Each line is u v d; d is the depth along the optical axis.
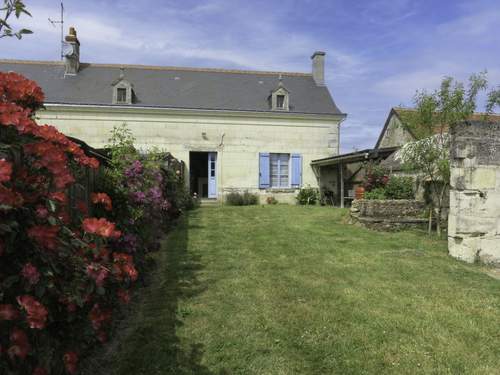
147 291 4.07
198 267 4.95
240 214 10.85
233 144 15.55
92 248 2.12
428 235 7.39
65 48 16.00
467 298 3.90
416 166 7.61
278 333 3.08
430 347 2.89
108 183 4.09
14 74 1.98
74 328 2.16
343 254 5.73
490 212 5.61
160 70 17.33
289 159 16.08
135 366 2.60
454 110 6.73
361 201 8.52
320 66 18.11
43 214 1.73
